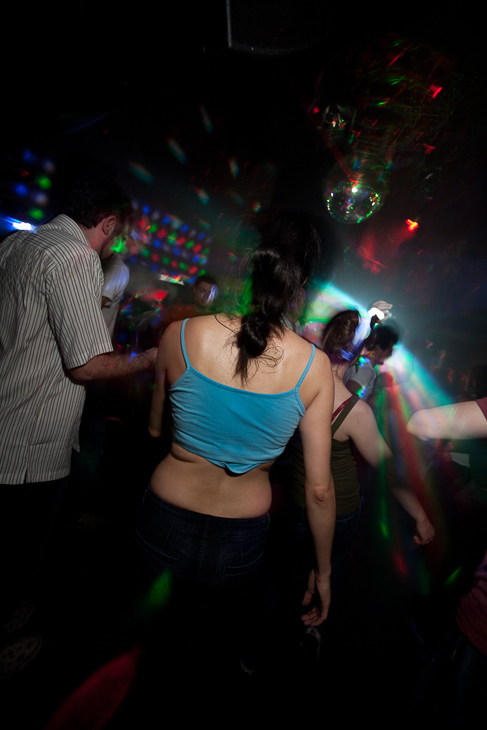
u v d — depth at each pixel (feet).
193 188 16.03
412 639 6.92
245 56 6.35
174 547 3.81
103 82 8.22
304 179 15.55
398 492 5.41
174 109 12.62
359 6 10.55
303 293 3.87
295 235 3.68
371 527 9.75
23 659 5.56
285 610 6.51
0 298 4.95
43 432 5.05
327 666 6.30
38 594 6.73
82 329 4.75
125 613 4.26
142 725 5.07
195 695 5.49
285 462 5.36
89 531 8.33
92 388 8.22
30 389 4.90
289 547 5.61
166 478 3.88
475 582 3.65
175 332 3.69
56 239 4.85
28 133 10.67
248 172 15.79
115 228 5.52
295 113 13.26
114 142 13.65
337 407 5.06
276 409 3.50
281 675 6.01
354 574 8.30
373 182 11.62
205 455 3.66
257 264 3.54
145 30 6.73
